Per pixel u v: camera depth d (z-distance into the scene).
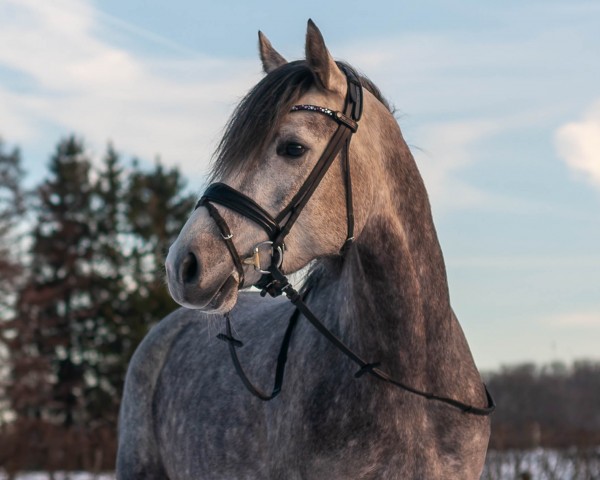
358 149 3.00
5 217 27.95
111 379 28.45
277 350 3.48
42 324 28.84
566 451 10.54
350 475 3.03
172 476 4.12
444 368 3.11
